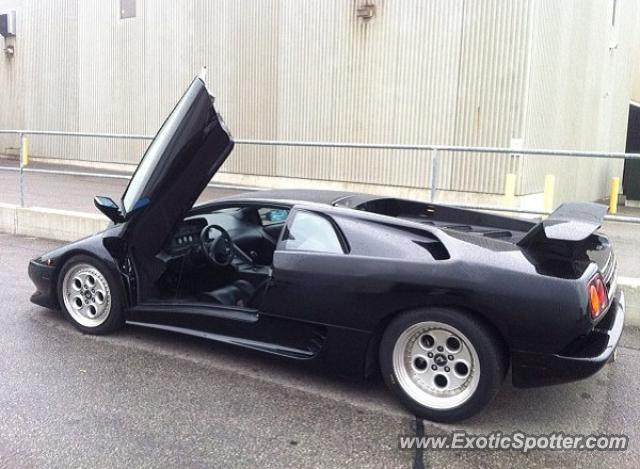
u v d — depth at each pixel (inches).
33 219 345.4
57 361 166.4
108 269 179.8
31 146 948.0
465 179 553.6
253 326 157.8
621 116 895.1
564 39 588.7
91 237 188.7
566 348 126.5
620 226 473.1
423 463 119.0
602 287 132.9
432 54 562.9
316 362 148.2
